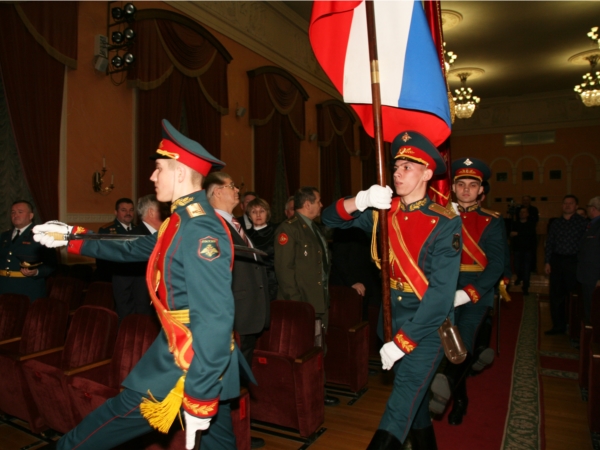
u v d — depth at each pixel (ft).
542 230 41.19
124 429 5.21
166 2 20.30
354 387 11.13
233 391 5.28
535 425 9.46
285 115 28.73
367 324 11.66
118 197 18.42
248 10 25.90
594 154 46.03
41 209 15.44
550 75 41.88
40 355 8.63
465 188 9.69
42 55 15.51
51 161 15.75
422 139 6.28
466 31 32.01
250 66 26.25
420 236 6.08
